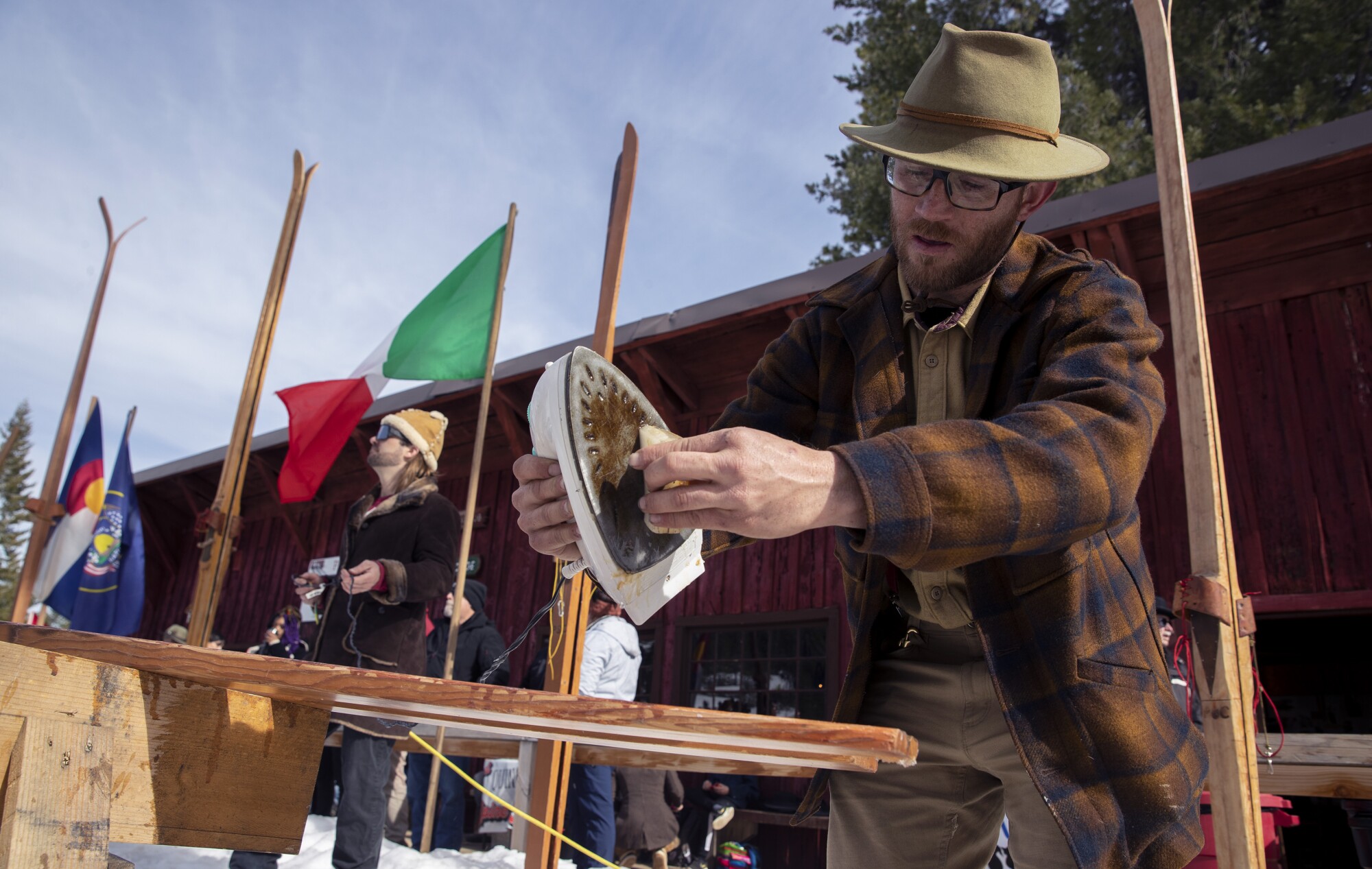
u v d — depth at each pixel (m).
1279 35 16.03
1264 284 6.19
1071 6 17.91
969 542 1.03
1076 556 1.29
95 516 7.60
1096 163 1.50
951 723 1.50
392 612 3.55
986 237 1.45
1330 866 7.46
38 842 0.90
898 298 1.59
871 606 1.52
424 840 4.77
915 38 17.09
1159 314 6.44
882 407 1.53
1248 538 5.80
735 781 6.92
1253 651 2.01
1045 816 1.39
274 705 1.28
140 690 1.08
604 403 1.20
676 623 8.35
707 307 7.59
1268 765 2.68
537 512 1.37
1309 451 5.75
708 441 1.03
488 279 5.88
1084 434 1.12
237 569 12.84
